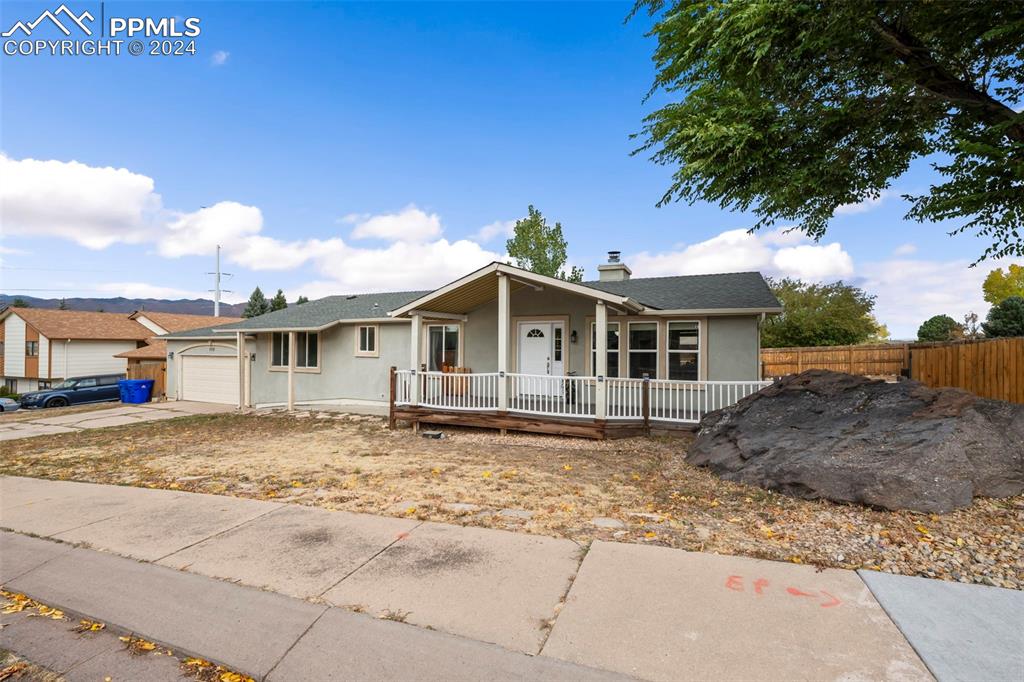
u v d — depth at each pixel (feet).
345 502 17.88
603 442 30.45
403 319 44.70
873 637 8.63
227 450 29.14
